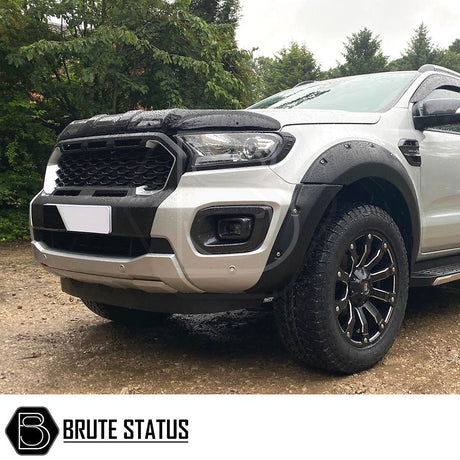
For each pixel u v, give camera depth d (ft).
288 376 8.74
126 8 28.81
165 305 8.18
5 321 12.44
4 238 26.76
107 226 8.07
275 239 7.70
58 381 8.70
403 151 9.89
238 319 12.36
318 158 8.17
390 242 9.21
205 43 29.86
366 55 136.15
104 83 29.45
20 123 27.78
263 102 13.06
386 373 8.84
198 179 7.64
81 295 9.45
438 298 13.96
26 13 28.30
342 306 8.41
